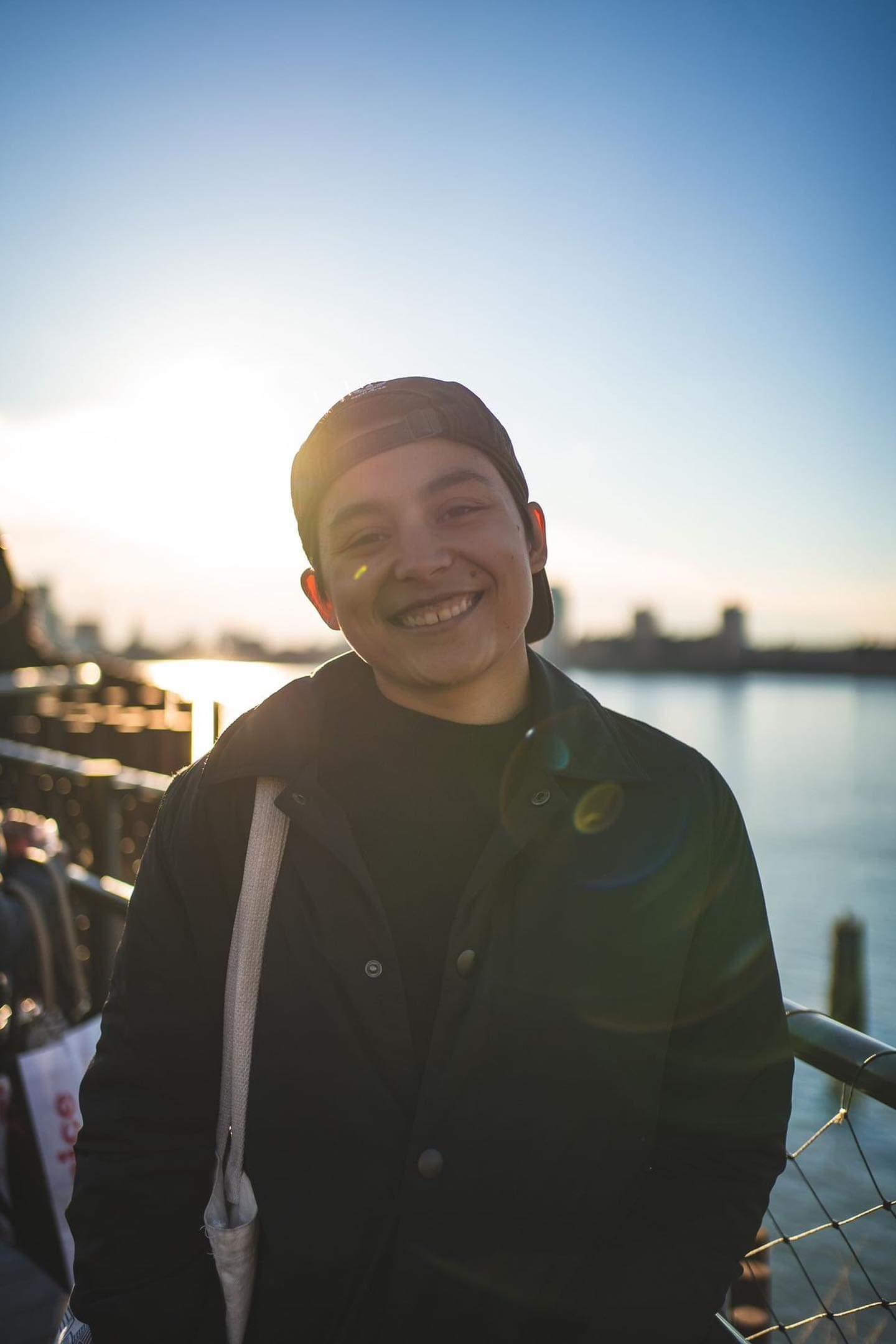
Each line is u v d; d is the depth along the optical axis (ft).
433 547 3.85
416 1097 3.70
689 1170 3.85
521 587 4.02
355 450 3.97
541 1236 3.69
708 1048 3.95
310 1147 3.76
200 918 4.01
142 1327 3.86
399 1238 3.60
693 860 3.90
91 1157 3.98
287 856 3.96
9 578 20.75
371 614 3.95
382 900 3.90
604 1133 3.74
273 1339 3.79
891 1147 18.70
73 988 10.23
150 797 12.62
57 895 10.17
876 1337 11.96
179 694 16.37
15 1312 7.59
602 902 3.76
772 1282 14.08
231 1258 3.79
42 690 20.48
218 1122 4.03
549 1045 3.68
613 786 3.94
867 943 55.62
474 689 4.07
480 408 4.19
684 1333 3.51
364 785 4.07
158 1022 4.00
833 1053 4.74
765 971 4.03
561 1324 3.71
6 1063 8.96
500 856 3.74
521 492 4.30
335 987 3.78
